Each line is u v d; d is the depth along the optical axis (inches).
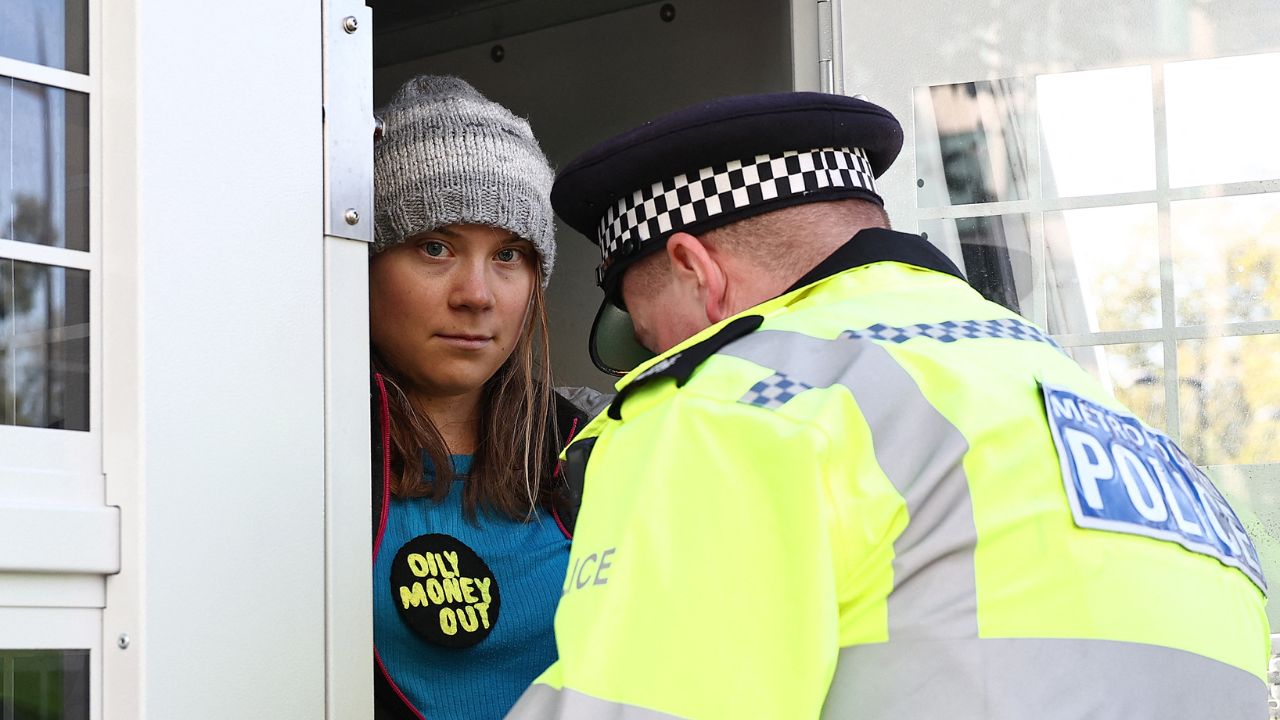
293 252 45.1
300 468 44.7
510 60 119.0
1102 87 84.8
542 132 117.7
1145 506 36.2
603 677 32.0
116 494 40.3
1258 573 40.0
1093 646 33.4
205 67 42.7
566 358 115.1
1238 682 35.7
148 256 40.7
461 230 53.8
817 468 32.3
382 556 52.7
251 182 43.8
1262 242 83.1
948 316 38.6
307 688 44.3
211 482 41.9
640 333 44.7
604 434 37.2
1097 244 84.4
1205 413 82.6
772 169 41.4
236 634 42.3
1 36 39.9
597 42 115.4
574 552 35.0
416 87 55.7
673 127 41.5
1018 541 33.7
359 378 47.2
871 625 32.9
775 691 31.2
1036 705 32.3
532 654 54.6
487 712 53.2
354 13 47.8
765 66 109.0
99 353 40.8
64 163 40.9
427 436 54.5
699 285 41.9
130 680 39.8
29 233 40.1
